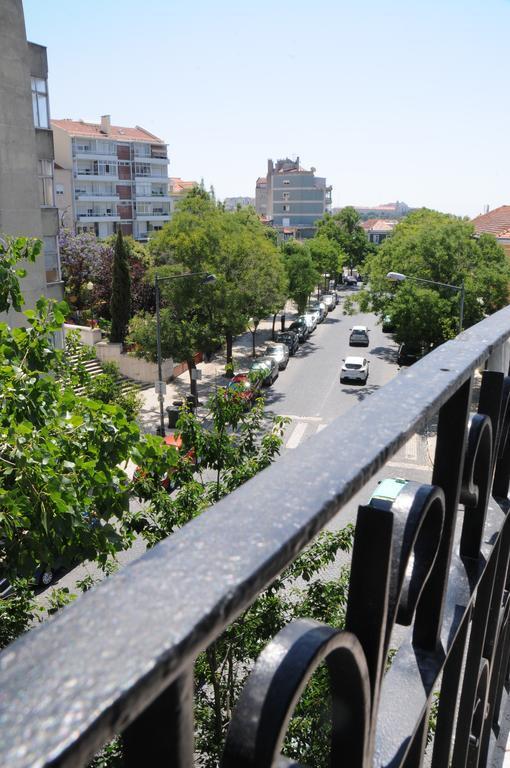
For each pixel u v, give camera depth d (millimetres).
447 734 1625
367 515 936
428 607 1312
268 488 687
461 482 1449
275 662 665
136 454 6293
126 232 80000
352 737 881
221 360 41562
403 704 1179
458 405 1314
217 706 6777
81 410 6527
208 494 8570
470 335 1488
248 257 30344
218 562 545
